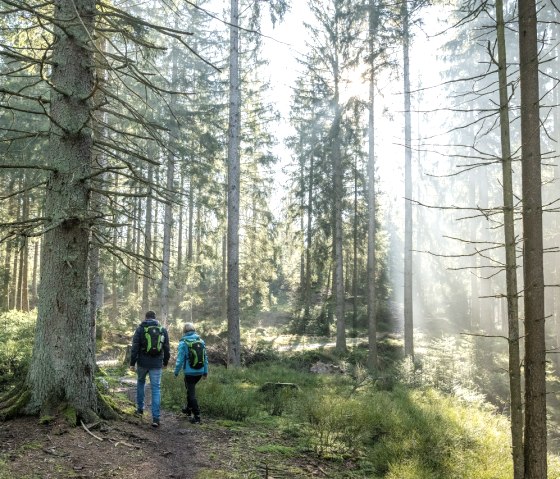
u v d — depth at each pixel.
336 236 22.98
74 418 5.96
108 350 18.75
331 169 22.62
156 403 7.10
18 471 4.52
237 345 15.75
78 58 6.45
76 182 6.23
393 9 17.23
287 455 6.60
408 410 8.84
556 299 19.92
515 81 5.40
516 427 5.24
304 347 23.58
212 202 23.94
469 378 15.31
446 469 6.56
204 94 23.22
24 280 26.14
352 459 6.83
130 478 4.90
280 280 44.88
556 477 6.93
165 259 21.12
